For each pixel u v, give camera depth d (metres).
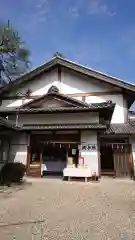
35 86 19.31
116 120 17.28
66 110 14.65
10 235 4.24
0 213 5.88
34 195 8.45
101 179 13.95
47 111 14.91
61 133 14.84
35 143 15.12
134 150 15.15
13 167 11.61
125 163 15.07
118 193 9.05
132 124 16.67
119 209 6.39
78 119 15.15
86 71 18.03
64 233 4.39
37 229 4.62
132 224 5.01
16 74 17.53
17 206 6.68
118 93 17.83
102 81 18.00
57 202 7.28
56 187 10.41
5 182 11.16
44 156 16.66
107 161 15.77
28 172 14.65
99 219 5.38
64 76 19.14
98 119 14.85
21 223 5.01
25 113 15.70
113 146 15.55
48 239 4.07
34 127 14.41
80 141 14.36
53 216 5.62
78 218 5.46
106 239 4.09
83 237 4.18
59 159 16.47
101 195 8.56
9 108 17.64
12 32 14.73
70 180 12.98
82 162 13.96
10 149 15.16
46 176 15.14
